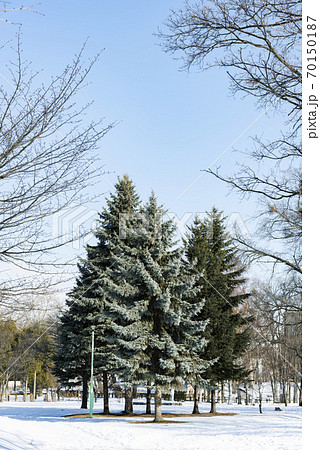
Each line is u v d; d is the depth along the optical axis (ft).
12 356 152.15
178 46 32.89
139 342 91.61
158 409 95.14
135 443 60.03
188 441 61.46
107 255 115.75
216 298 119.96
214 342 116.67
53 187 21.95
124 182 120.88
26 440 55.31
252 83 34.17
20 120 21.54
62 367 119.85
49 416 109.40
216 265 122.01
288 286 45.03
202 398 228.63
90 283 114.73
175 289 98.12
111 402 194.90
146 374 92.58
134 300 98.12
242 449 52.85
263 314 49.73
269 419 102.68
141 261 98.78
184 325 96.84
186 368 91.30
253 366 169.58
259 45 32.19
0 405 164.04
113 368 108.17
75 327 114.62
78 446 56.18
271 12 30.32
